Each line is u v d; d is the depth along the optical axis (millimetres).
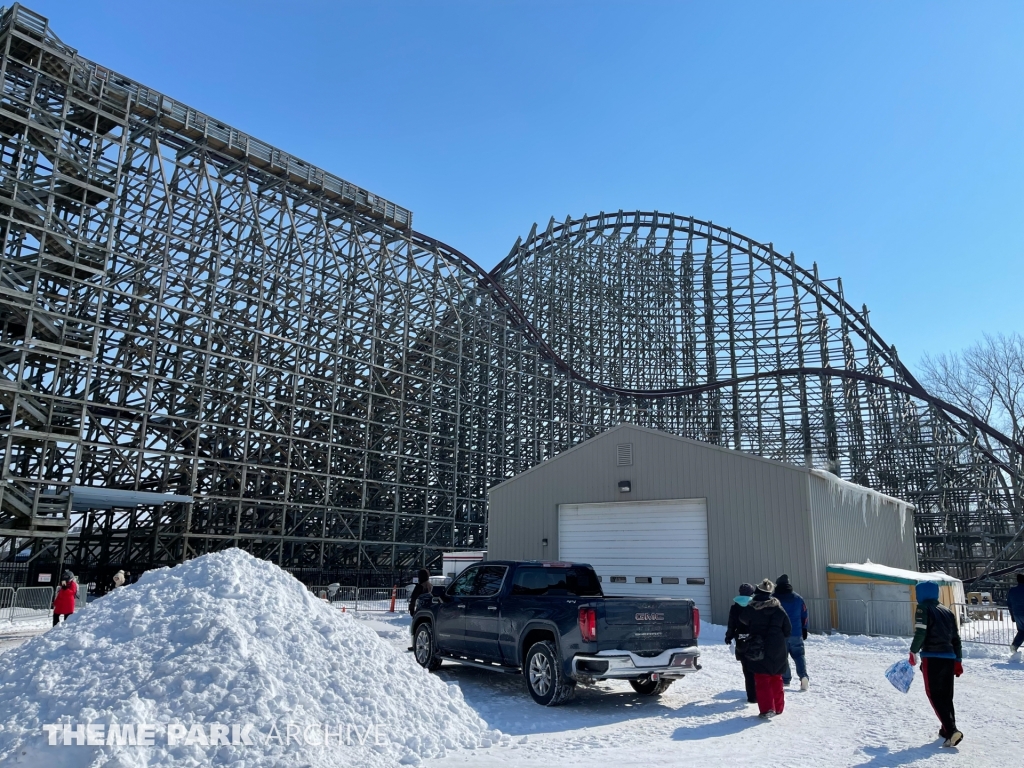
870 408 48875
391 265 41344
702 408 51812
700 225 54625
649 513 24188
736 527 22578
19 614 21969
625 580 24109
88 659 7836
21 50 27578
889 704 10906
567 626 10258
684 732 8836
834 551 23109
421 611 13547
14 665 8094
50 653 8125
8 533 24297
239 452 37469
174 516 35562
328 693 7746
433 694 8719
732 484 22844
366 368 41656
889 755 7844
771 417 49812
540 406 50719
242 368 34094
